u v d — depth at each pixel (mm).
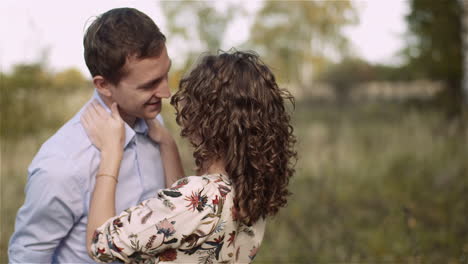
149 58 1201
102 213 1191
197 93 1196
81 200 1249
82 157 1249
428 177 5188
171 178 1506
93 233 1187
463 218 4012
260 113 1204
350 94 16062
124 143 1336
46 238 1237
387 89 15531
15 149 5699
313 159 5945
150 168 1458
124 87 1230
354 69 16391
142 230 1103
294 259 3385
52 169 1188
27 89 6410
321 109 14500
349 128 8477
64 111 6738
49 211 1198
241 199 1185
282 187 1345
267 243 3672
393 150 6207
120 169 1352
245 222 1225
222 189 1167
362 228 3943
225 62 1210
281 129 1276
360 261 3326
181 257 1164
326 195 4703
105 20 1203
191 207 1108
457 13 9336
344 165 5680
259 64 1250
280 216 4199
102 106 1355
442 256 3311
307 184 5125
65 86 7164
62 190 1195
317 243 3607
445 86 9750
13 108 6184
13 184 4594
